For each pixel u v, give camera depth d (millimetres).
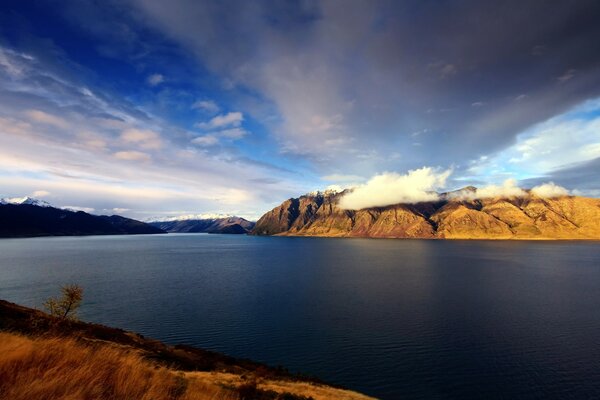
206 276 143625
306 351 59219
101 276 140250
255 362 50594
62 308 43125
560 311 84125
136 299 97125
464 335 66375
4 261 190750
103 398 7500
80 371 7531
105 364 8852
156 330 69875
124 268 167750
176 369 34562
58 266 170000
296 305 90375
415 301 95438
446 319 77062
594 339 63875
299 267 179375
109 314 81062
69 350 8859
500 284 123500
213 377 32125
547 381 48312
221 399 11391
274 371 45531
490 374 50406
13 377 6957
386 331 69000
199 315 80375
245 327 71688
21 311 44188
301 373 50625
